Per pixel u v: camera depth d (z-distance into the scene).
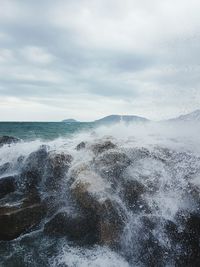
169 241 5.39
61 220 5.70
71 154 7.20
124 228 5.41
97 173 6.37
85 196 5.72
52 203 6.24
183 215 5.64
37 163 7.30
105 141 7.34
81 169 6.48
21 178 7.21
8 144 9.22
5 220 5.52
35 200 6.34
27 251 5.25
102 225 5.28
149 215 5.66
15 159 7.86
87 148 7.30
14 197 6.57
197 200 5.69
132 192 6.00
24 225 5.68
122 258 5.08
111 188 6.01
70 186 6.25
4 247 5.36
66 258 5.06
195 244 5.33
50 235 5.62
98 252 5.10
